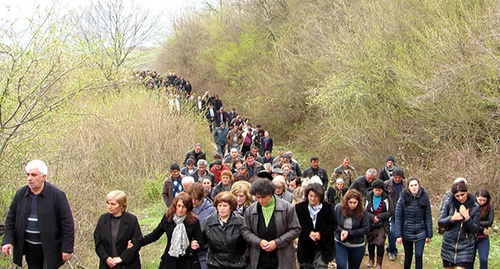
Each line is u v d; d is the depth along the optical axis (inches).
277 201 252.5
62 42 325.7
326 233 268.7
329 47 723.4
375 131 595.8
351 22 725.3
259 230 249.6
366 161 607.2
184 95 996.6
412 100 535.8
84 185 435.8
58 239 242.8
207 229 256.2
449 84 498.3
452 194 291.0
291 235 247.6
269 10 1188.5
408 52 589.9
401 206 310.2
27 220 239.1
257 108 1019.9
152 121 682.8
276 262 252.2
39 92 317.1
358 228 290.8
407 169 533.0
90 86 357.1
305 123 907.4
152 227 462.0
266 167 435.8
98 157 604.1
